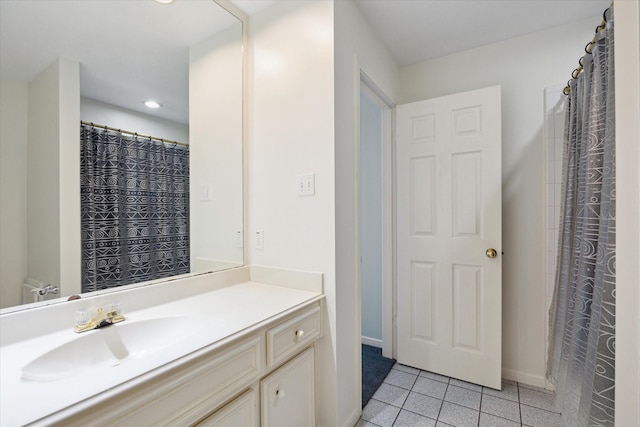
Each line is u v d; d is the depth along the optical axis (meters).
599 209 1.21
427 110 2.14
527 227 1.97
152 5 1.35
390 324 2.35
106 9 1.20
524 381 1.98
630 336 0.70
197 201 1.52
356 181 1.65
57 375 0.85
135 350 1.06
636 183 0.69
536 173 1.95
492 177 1.93
